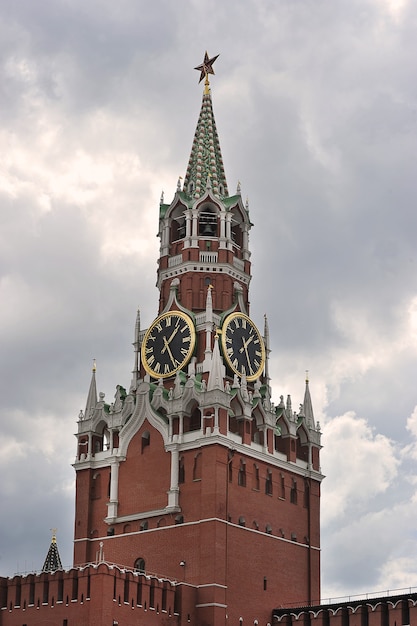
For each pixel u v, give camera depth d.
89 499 124.44
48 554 153.62
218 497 115.38
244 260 136.00
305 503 128.00
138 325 132.88
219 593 112.44
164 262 134.62
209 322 126.94
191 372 124.50
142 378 129.75
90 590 104.88
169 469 119.50
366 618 111.88
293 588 122.12
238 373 127.06
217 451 116.69
